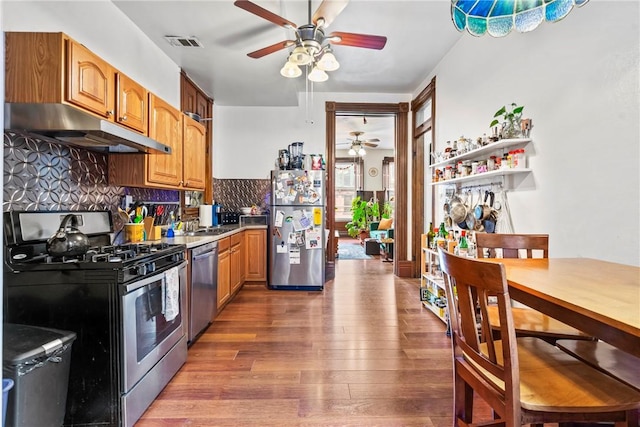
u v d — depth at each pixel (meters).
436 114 3.99
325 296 3.92
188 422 1.68
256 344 2.57
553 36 2.07
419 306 3.52
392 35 3.25
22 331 1.43
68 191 2.15
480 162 2.70
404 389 1.96
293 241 4.22
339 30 3.13
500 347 1.39
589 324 1.02
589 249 1.82
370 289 4.24
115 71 2.10
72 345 1.59
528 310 1.89
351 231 9.62
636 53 1.56
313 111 4.96
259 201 4.98
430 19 2.96
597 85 1.76
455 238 3.17
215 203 4.86
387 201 10.20
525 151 2.32
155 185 2.68
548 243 1.96
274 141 4.98
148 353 1.82
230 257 3.63
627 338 0.91
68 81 1.71
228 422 1.68
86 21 2.29
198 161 3.47
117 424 1.60
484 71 2.89
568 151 1.96
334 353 2.42
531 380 1.14
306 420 1.69
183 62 3.54
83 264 1.60
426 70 4.12
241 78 3.95
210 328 2.91
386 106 4.97
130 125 2.25
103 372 1.60
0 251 0.80
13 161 1.78
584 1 1.45
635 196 1.57
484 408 1.82
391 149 10.45
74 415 1.59
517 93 2.43
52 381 1.40
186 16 2.73
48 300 1.60
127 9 2.63
